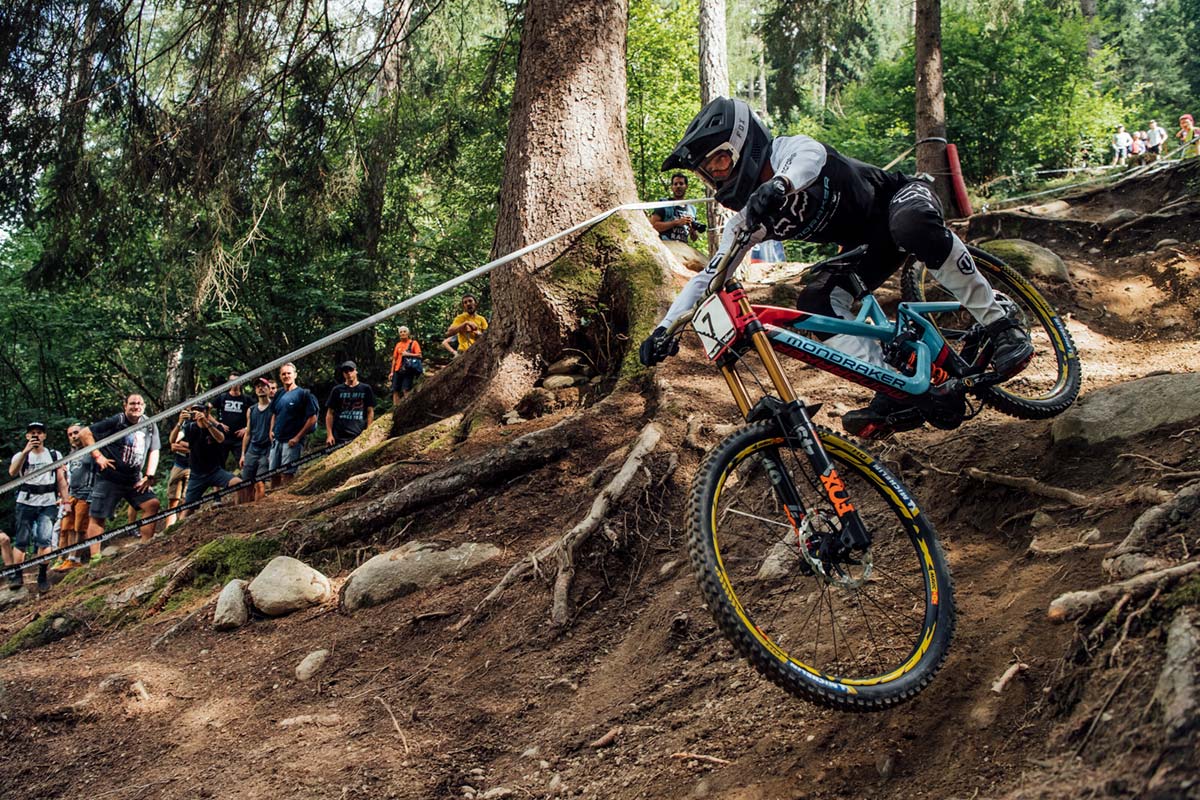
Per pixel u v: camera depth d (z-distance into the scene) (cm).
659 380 591
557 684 396
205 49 916
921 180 346
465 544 519
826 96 3150
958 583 339
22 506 863
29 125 888
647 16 1723
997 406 374
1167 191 830
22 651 566
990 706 268
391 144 1146
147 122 916
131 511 900
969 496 382
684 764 313
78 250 989
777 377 293
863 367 319
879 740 281
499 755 365
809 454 283
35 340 1880
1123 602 252
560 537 484
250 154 931
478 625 454
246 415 1012
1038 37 1587
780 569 394
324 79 952
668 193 1753
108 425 854
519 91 734
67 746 437
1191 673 212
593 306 695
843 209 333
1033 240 760
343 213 1381
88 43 859
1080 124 1569
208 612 541
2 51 845
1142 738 212
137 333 1755
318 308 1627
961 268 337
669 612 407
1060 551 317
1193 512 288
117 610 580
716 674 357
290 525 602
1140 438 359
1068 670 255
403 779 354
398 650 456
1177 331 579
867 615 343
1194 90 3550
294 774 369
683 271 706
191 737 425
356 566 555
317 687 443
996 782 243
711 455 280
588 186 712
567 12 722
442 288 562
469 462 578
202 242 1036
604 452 568
